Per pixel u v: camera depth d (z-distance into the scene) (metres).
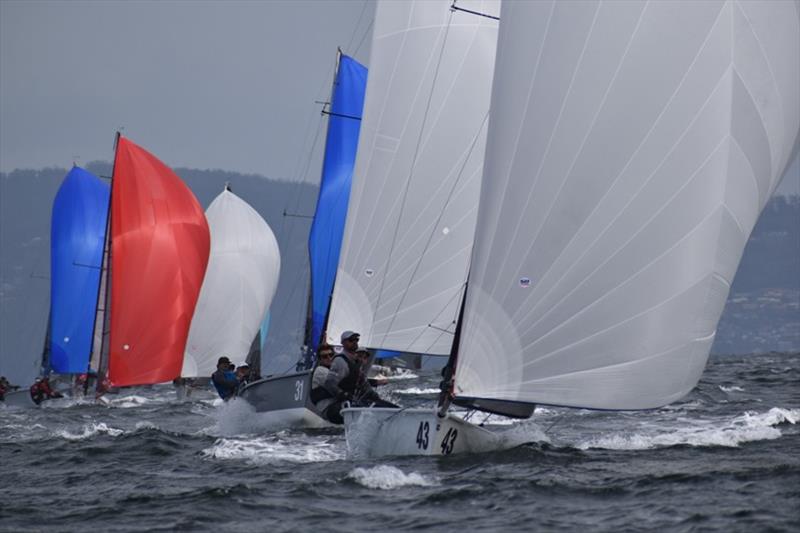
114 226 93.75
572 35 41.47
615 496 35.59
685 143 41.03
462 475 39.75
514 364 41.94
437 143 65.62
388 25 66.81
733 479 37.44
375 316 67.06
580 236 41.25
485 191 42.81
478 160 65.06
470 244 65.38
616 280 41.22
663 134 41.00
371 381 63.25
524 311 41.72
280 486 39.78
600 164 41.09
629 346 41.44
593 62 41.22
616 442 47.34
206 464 47.25
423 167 65.81
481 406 43.91
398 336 66.56
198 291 95.69
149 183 94.69
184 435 59.66
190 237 95.31
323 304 90.25
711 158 41.19
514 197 42.03
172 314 93.88
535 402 41.81
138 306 93.25
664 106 40.94
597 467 40.84
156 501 38.00
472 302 42.44
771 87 41.88
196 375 110.75
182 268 94.44
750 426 55.03
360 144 67.56
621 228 41.16
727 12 40.91
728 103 41.16
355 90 89.62
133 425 70.81
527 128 42.00
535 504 34.72
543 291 41.56
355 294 67.50
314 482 40.00
